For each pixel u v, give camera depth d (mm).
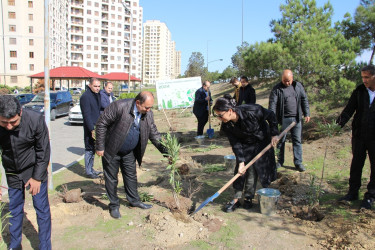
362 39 9805
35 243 3625
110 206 4316
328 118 8766
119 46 98438
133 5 99250
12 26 57375
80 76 27953
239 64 38781
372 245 3270
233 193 5109
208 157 7570
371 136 4121
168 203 4645
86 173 6230
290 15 10242
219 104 3855
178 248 3455
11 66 58125
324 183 5230
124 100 4078
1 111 2725
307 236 3633
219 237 3654
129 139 4133
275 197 4168
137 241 3629
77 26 90125
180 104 13773
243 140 4316
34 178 3152
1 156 3133
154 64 148250
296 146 5984
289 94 5918
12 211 3291
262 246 3441
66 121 17875
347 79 8742
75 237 3742
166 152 4441
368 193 4230
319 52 8852
